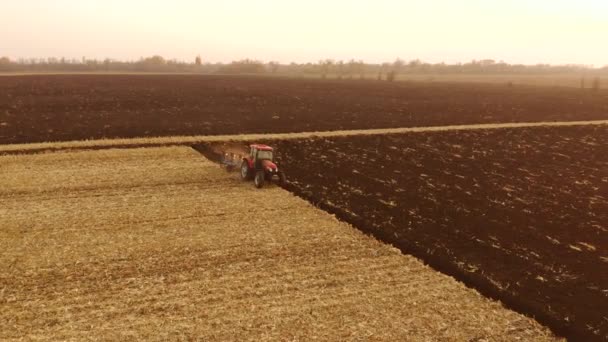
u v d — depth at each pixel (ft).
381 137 123.44
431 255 52.54
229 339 35.73
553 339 38.04
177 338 35.55
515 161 102.89
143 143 103.45
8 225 56.44
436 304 42.27
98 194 69.36
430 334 37.76
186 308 39.60
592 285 47.21
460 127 141.08
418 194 76.23
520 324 39.96
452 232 60.13
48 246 50.90
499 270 49.80
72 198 67.21
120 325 36.88
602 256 54.13
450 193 77.46
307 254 51.47
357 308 40.88
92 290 42.04
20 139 106.42
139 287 42.83
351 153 105.09
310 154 102.68
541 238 59.11
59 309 38.83
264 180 77.05
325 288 44.14
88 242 52.26
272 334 36.60
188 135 117.29
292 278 45.73
